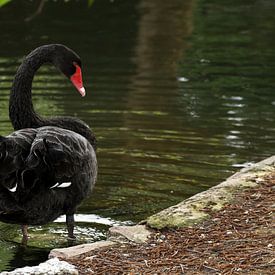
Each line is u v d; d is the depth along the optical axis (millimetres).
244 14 25578
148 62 19125
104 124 14289
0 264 8688
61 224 10203
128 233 8242
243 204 8797
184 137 13602
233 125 14273
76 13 25094
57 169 8445
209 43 21422
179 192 11000
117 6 26344
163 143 13289
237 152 12812
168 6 26328
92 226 9859
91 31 22438
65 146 8633
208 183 11359
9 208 8312
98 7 26125
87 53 19812
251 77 17734
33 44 20469
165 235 8188
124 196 10883
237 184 9359
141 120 14531
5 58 18953
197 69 18516
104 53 19859
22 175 7961
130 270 7359
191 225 8336
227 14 25609
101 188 11203
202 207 8734
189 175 11727
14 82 10188
